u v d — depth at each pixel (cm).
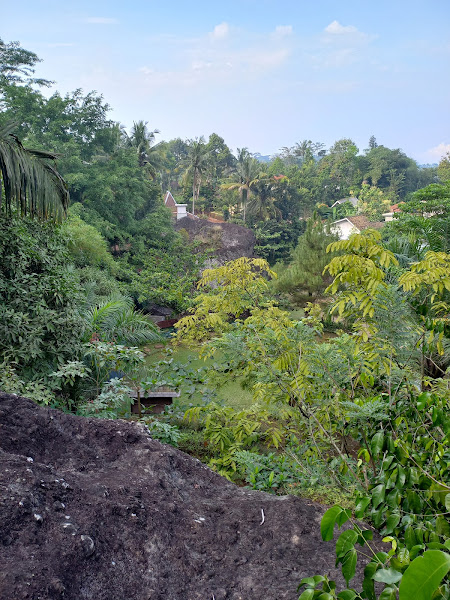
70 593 189
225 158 7025
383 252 308
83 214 1959
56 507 227
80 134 2292
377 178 7481
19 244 609
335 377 382
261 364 429
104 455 309
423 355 381
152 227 2306
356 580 232
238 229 2745
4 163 541
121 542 228
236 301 507
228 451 477
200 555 243
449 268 299
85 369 567
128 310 1148
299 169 7662
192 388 597
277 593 222
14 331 556
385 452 236
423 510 221
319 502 330
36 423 302
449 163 6300
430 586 91
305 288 1541
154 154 3919
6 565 186
